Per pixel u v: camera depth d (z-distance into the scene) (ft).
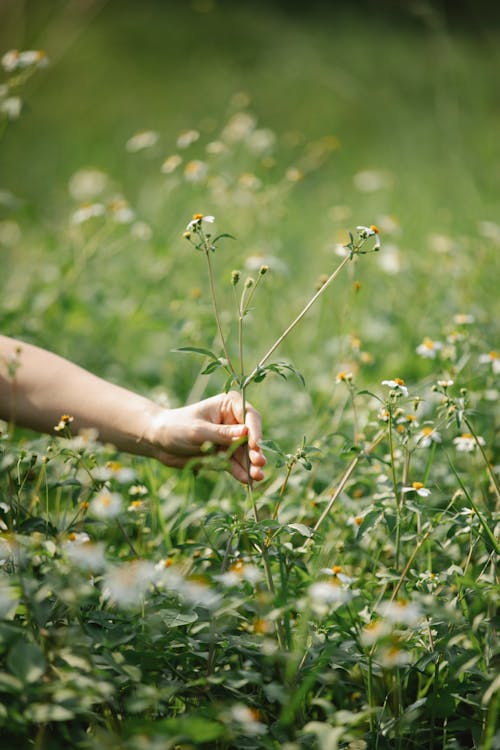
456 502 7.76
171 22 29.43
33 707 6.65
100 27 29.22
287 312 9.95
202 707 6.89
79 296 9.98
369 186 13.89
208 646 7.19
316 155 12.84
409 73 23.36
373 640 6.88
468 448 7.73
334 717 6.82
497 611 7.47
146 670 7.03
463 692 7.13
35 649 6.66
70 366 7.57
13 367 7.29
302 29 27.48
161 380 9.52
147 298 9.98
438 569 7.61
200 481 8.52
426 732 7.16
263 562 7.23
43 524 7.34
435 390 7.61
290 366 7.19
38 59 8.68
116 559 7.14
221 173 10.18
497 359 8.18
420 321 9.61
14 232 12.64
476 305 9.54
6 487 7.79
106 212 9.76
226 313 9.01
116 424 7.47
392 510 7.41
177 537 7.96
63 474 7.47
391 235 11.41
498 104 18.08
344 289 10.02
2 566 7.17
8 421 7.53
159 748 6.57
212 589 7.09
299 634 6.95
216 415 7.45
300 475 8.09
